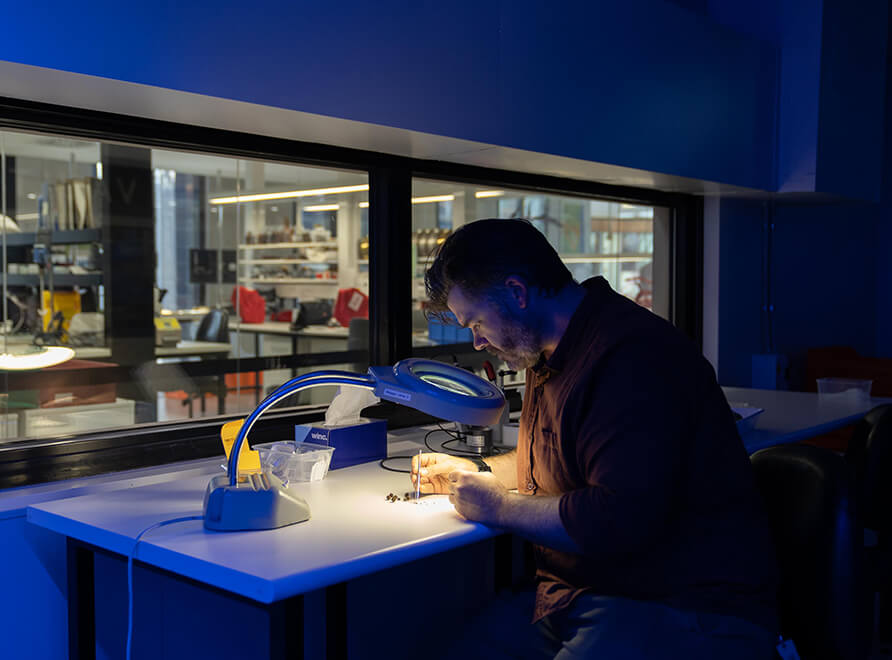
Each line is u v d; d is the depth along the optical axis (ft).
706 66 10.03
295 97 5.87
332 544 4.07
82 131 5.88
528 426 4.96
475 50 7.16
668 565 4.17
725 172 10.48
